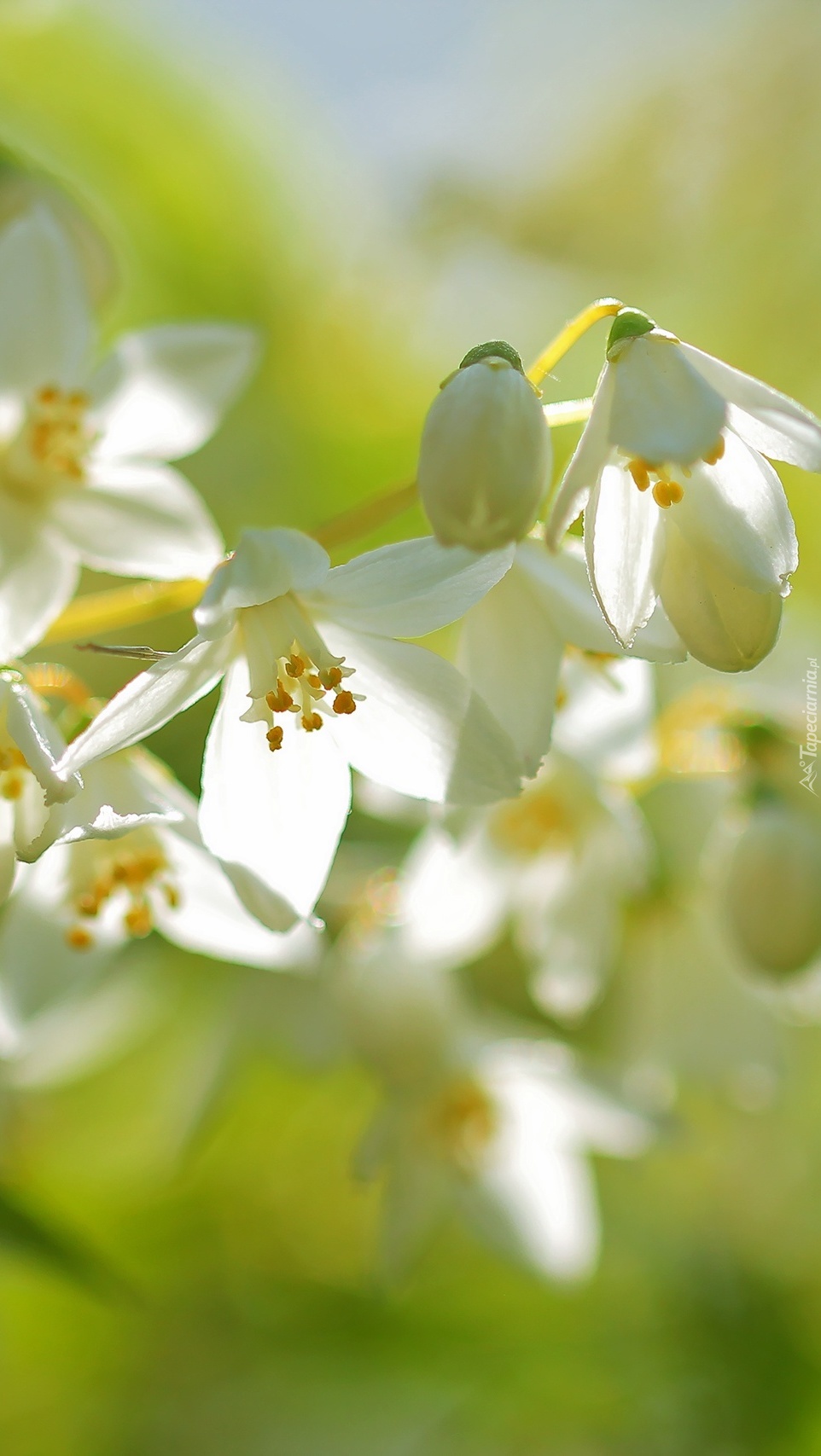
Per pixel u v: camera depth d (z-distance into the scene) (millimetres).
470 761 174
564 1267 209
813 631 218
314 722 174
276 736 174
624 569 169
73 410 191
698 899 210
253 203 237
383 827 214
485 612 179
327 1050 209
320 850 176
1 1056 196
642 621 169
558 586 179
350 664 175
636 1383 215
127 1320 218
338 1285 221
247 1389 217
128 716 168
